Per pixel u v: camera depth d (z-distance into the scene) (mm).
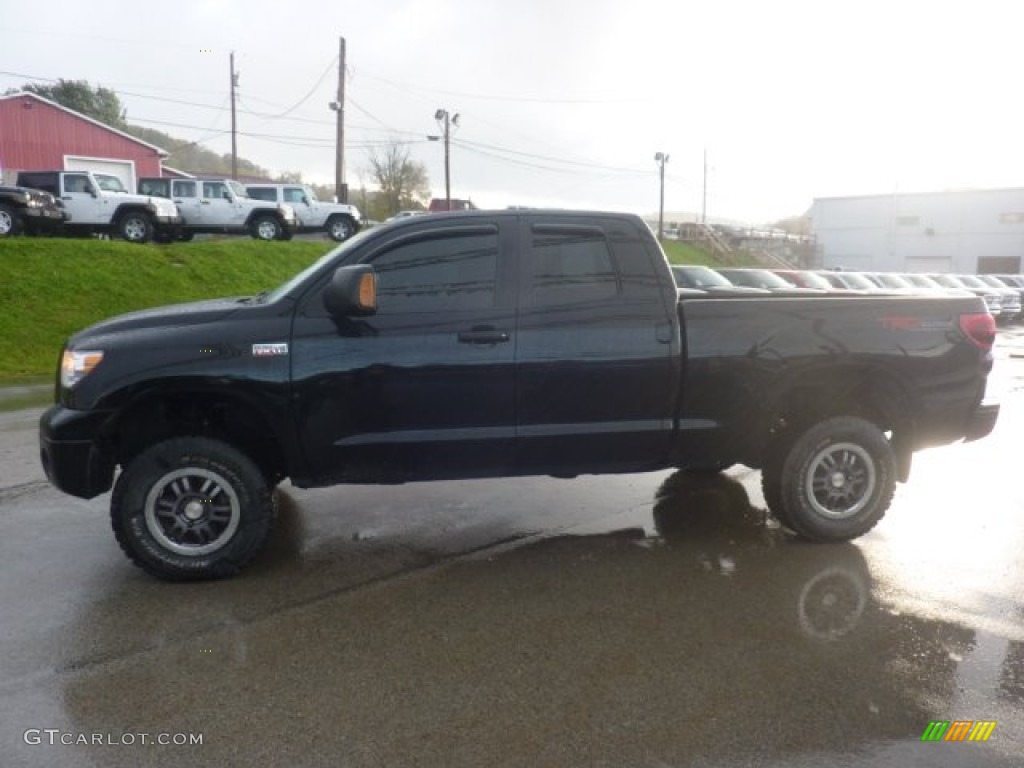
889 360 4617
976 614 3744
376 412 4133
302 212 24094
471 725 2834
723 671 3209
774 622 3654
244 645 3428
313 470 4180
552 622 3660
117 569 4289
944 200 54500
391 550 4609
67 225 19094
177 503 4066
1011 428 8398
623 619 3693
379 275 4141
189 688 3070
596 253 4332
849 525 4691
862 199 58031
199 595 3957
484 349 4160
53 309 14570
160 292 16719
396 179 51625
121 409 3932
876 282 22422
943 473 6453
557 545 4695
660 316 4348
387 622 3662
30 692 3031
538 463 4375
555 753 2672
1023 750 2695
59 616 3699
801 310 4543
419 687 3086
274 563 4398
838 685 3105
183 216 21938
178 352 3947
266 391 4004
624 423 4383
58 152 32562
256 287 18844
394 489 5859
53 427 3922
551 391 4254
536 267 4258
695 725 2834
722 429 4496
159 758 2633
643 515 5258
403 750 2684
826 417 4699
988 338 4855
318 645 3430
